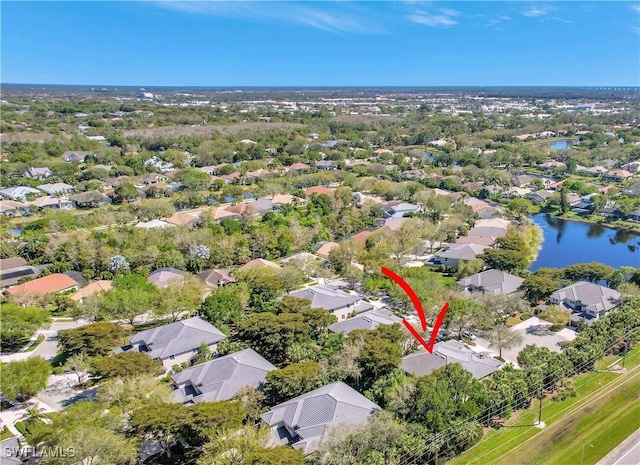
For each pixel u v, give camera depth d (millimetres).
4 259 105750
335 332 72875
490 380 54688
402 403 50094
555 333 74375
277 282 87000
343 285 98625
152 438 49969
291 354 63500
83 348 64625
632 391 58125
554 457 47438
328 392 52344
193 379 58875
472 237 118625
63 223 128750
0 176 181250
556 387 58812
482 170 193750
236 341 69750
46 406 58594
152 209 143000
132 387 52125
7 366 58375
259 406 53406
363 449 43562
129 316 78062
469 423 47594
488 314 73812
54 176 190125
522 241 114000
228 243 110875
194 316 80312
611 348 66000
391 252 105938
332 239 128375
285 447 42531
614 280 86438
